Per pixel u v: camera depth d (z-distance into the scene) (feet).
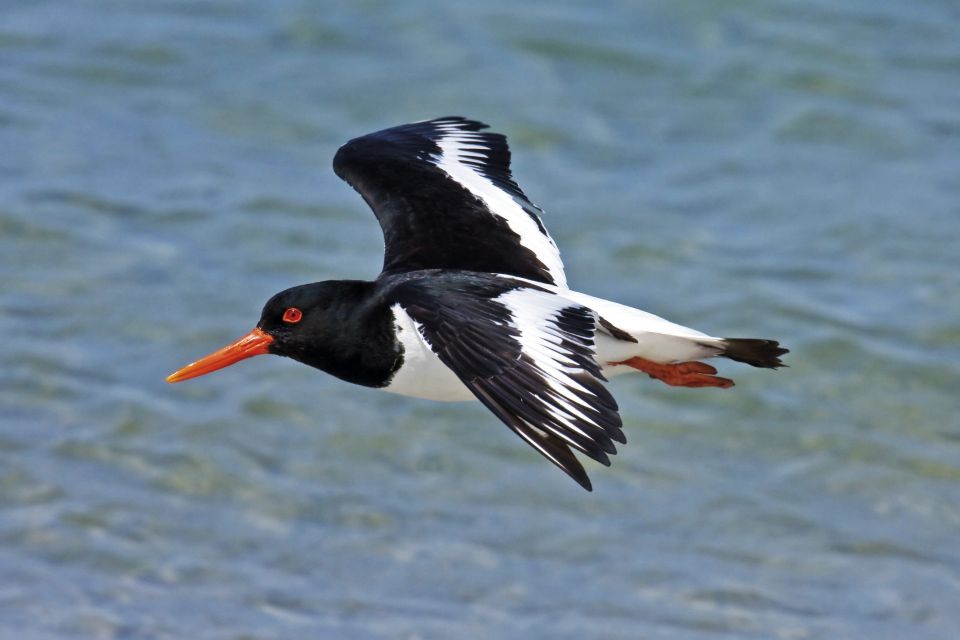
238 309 48.93
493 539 41.01
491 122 58.29
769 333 48.70
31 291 49.29
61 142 56.75
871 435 45.01
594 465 43.65
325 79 60.34
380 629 37.65
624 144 57.57
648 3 65.10
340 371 30.89
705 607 38.86
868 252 52.44
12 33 62.64
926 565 40.34
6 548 39.70
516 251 31.91
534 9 64.75
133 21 63.57
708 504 42.45
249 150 56.75
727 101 60.08
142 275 50.14
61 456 42.91
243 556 40.06
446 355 26.48
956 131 58.59
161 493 41.96
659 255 52.03
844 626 38.27
